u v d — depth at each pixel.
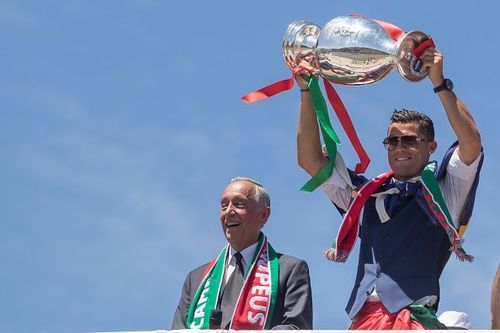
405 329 15.66
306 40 17.28
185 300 17.31
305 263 17.16
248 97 17.59
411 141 16.56
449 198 16.34
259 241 17.36
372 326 15.88
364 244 16.53
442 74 16.16
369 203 16.72
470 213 16.33
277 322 16.77
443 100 16.11
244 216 17.30
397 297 15.89
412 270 16.05
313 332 14.42
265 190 17.62
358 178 17.20
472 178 16.25
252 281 16.98
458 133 16.06
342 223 16.61
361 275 16.34
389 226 16.36
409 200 16.48
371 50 16.20
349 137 17.34
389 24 16.64
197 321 16.91
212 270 17.34
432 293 15.95
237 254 17.30
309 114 17.34
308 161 17.34
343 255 16.64
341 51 16.31
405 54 16.11
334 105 17.42
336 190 17.17
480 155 16.17
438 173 16.39
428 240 16.23
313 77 17.20
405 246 16.19
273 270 17.06
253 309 16.77
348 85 16.72
